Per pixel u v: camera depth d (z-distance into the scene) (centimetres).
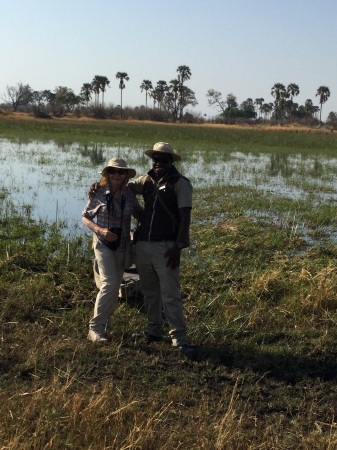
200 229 965
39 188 1419
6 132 3944
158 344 534
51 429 371
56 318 576
